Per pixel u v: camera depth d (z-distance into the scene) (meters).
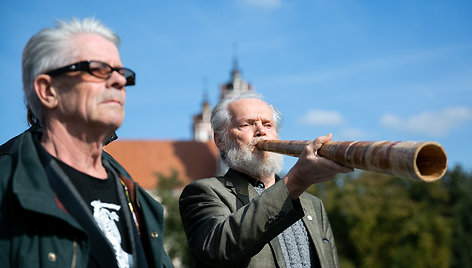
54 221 1.97
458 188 48.59
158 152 61.06
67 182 2.12
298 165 2.54
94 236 2.08
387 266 37.97
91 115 2.14
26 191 1.93
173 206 44.97
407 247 37.75
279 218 2.66
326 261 3.46
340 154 2.21
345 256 39.00
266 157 3.63
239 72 69.62
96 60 2.17
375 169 1.94
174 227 43.00
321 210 3.89
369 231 38.12
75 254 1.95
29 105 2.29
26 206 1.88
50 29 2.21
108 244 2.11
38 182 1.98
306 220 3.57
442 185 47.88
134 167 59.28
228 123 3.78
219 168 59.88
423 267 37.16
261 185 3.65
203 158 61.56
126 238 2.26
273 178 3.81
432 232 38.50
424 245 37.34
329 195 40.88
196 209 3.31
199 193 3.44
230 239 2.71
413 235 38.28
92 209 2.19
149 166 59.56
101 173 2.35
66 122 2.21
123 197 2.37
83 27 2.26
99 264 2.05
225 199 3.39
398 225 38.50
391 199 40.03
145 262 2.28
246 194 3.49
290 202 2.67
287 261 3.28
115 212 2.28
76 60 2.15
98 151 2.29
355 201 39.50
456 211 46.31
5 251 1.91
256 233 2.66
